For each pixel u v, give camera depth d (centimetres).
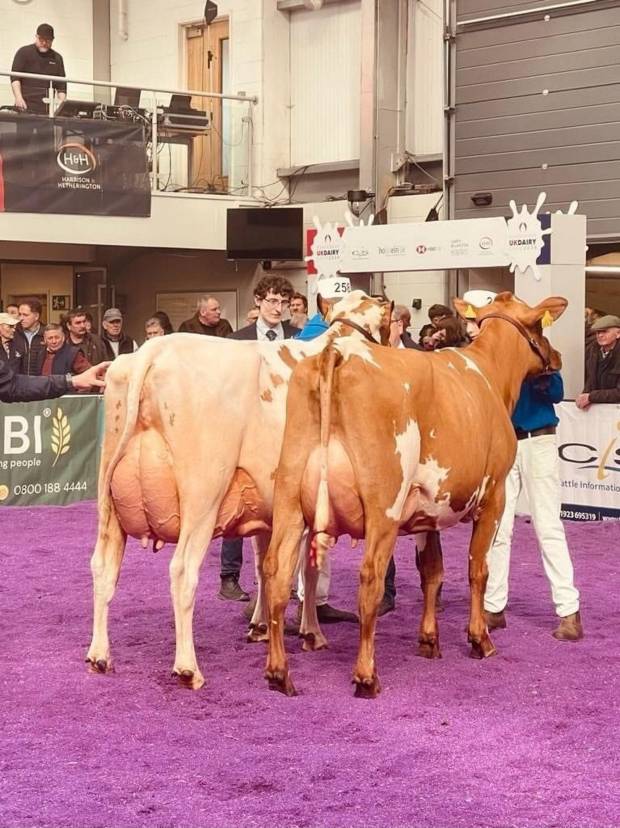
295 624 649
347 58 1745
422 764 445
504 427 590
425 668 578
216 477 541
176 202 1642
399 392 523
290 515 528
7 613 695
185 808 401
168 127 1647
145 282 1930
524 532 998
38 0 1931
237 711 509
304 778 429
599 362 1059
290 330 757
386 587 697
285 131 1803
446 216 1513
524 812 399
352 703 520
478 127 1476
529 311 636
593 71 1376
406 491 529
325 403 512
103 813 397
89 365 1197
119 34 1973
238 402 548
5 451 1114
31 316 1223
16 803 405
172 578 538
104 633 564
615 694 540
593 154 1384
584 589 777
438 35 1628
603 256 1409
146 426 540
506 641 634
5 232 1513
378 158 1650
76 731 482
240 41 1800
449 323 897
